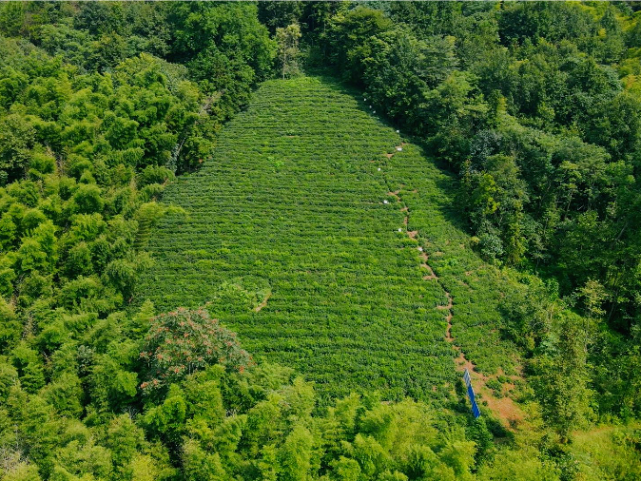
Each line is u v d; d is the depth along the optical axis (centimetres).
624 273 5653
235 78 8444
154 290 5538
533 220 6384
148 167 6662
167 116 7094
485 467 3547
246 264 5841
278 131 7975
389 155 7538
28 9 10506
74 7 10656
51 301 4800
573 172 6319
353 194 6856
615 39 9394
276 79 9375
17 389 3819
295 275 5675
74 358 4200
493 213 6291
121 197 5900
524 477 3394
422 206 6631
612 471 3741
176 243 6112
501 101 7269
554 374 4050
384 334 5003
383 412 3484
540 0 9925
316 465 3297
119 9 9812
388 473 3206
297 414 3628
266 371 4128
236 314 5231
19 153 6150
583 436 4097
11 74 7712
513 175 6316
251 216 6506
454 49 8731
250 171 7244
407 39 8275
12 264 4869
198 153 7350
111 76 8312
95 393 3997
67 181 5891
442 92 7575
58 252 5188
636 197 5819
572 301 5725
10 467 3400
